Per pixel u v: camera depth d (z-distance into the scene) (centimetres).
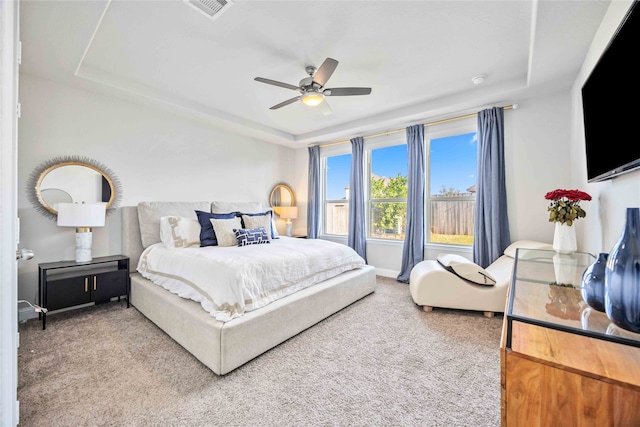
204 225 334
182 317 209
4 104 75
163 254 284
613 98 142
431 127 401
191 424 139
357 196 466
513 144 331
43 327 241
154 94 321
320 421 142
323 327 251
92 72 273
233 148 455
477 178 347
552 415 79
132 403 153
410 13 194
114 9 189
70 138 289
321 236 537
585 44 207
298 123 449
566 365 78
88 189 301
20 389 162
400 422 141
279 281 237
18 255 126
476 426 138
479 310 275
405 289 373
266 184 514
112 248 320
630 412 71
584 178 245
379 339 228
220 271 214
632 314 82
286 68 272
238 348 185
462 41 227
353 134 470
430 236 413
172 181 375
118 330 241
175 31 215
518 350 85
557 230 237
